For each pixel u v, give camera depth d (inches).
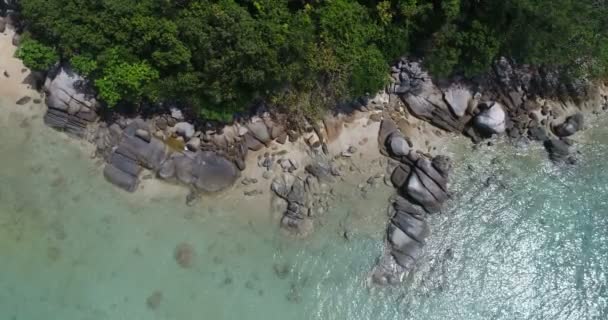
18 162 1000.2
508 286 1028.5
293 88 1026.1
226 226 1008.2
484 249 1052.5
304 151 1077.1
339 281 1000.2
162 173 1017.5
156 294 940.6
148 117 1042.7
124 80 935.7
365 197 1064.2
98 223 975.0
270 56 916.0
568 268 1050.1
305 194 1045.8
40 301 910.4
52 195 983.6
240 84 969.5
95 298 924.0
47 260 937.5
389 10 1005.8
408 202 1064.8
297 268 997.8
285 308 967.6
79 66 951.6
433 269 1027.3
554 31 1037.8
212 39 905.5
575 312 1019.9
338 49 978.7
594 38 1082.7
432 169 1071.0
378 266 1016.9
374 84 1029.8
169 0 913.5
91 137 1031.6
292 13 979.3
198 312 939.3
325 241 1023.6
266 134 1062.4
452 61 1052.5
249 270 982.4
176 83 954.7
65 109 1016.2
